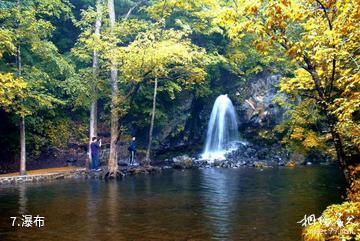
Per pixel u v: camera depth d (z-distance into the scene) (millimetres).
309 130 23031
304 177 18547
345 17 7016
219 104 29625
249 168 23203
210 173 20703
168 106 27359
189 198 13461
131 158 23953
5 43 17641
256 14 7859
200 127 29250
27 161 22844
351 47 7418
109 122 26188
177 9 25875
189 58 19734
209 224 9953
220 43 29422
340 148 8133
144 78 21797
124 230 9461
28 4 20188
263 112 28484
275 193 14180
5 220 10484
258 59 28719
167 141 27094
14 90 17375
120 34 21578
